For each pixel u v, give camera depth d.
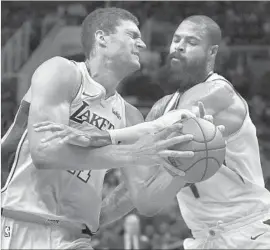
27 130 5.14
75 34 21.52
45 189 5.17
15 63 21.05
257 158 6.35
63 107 4.94
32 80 5.04
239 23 22.22
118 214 6.01
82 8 21.97
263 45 21.73
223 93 5.87
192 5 22.38
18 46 21.38
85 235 5.45
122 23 5.31
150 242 13.82
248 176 6.21
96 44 5.30
